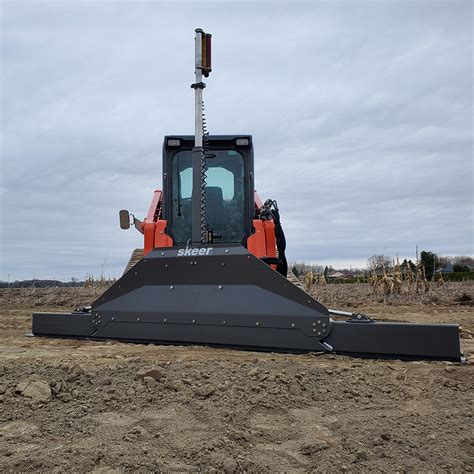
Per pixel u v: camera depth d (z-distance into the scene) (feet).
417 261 57.52
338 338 15.38
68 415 10.71
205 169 18.89
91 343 18.86
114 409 11.16
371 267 64.64
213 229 22.54
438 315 35.45
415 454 9.37
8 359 15.75
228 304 16.46
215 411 10.93
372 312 37.73
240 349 16.40
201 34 18.33
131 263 27.58
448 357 14.40
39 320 20.99
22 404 11.14
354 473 8.61
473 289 64.59
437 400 12.39
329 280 102.68
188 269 17.19
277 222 23.24
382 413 11.41
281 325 15.79
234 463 8.53
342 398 12.28
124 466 8.39
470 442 9.98
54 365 14.07
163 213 22.34
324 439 9.92
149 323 17.72
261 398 11.75
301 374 13.42
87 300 47.80
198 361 14.89
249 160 22.74
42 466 8.34
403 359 14.92
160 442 9.46
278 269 22.66
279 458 9.14
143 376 12.80
